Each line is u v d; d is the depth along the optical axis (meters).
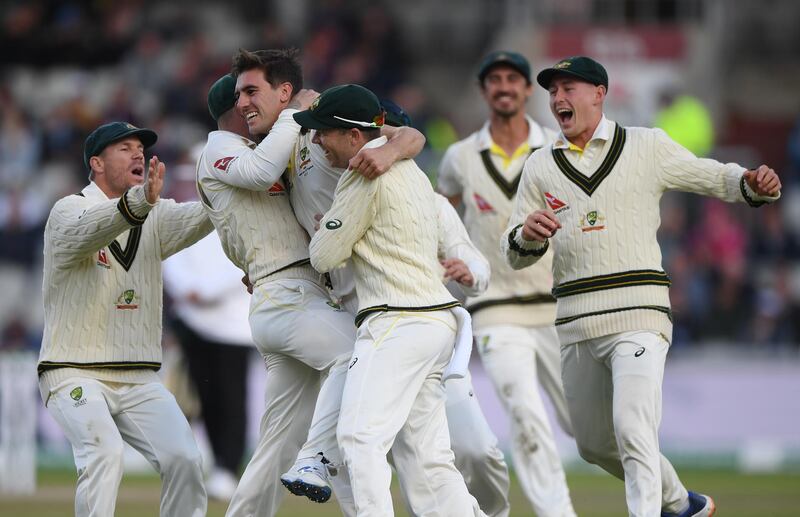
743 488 44.09
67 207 25.27
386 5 84.19
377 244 23.17
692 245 62.19
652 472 24.56
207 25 83.81
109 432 24.98
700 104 76.69
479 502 27.06
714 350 58.00
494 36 83.25
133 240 25.88
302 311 24.88
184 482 25.31
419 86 82.38
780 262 63.62
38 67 80.12
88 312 25.45
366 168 22.66
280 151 24.28
